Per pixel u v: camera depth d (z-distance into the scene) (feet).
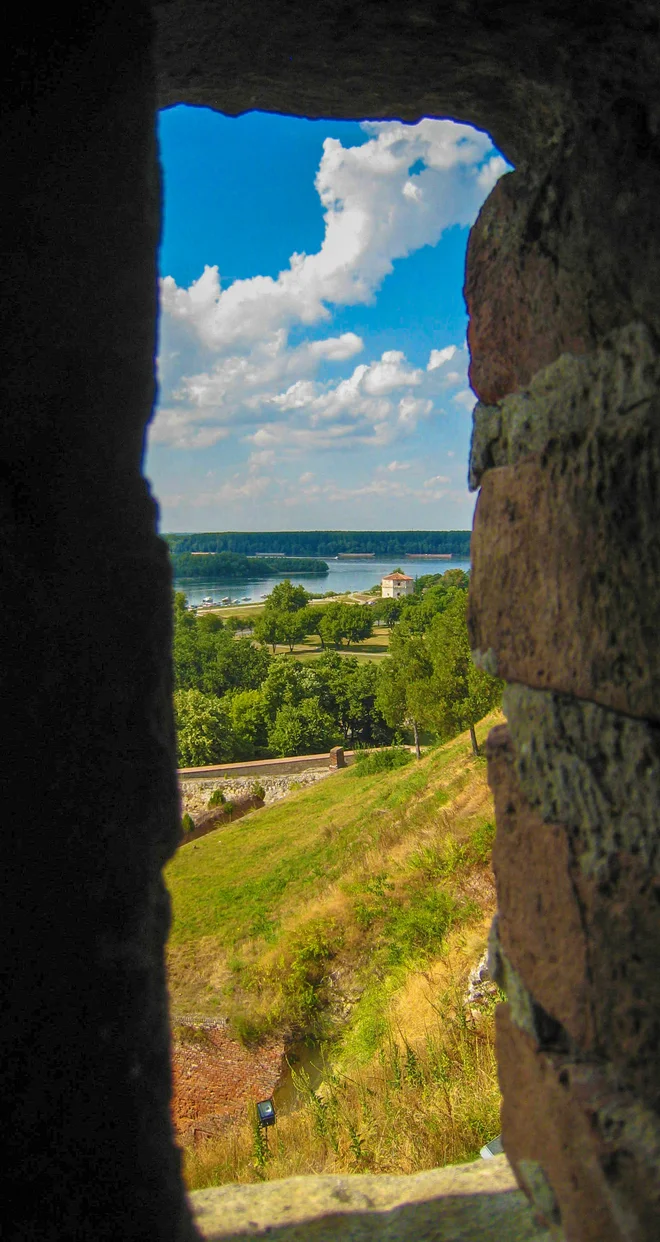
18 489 4.50
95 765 4.84
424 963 30.63
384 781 85.56
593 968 4.99
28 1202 4.42
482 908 32.60
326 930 37.73
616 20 4.98
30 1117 4.45
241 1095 35.19
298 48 6.21
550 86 5.79
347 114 7.43
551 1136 5.35
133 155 5.04
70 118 4.68
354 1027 31.55
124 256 4.99
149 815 5.19
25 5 4.48
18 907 4.44
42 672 4.56
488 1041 17.26
